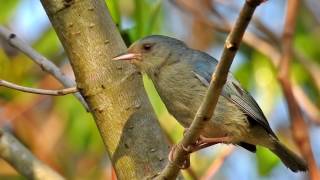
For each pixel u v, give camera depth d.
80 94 9.64
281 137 15.05
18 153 10.62
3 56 14.93
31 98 14.90
